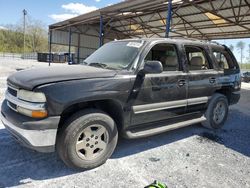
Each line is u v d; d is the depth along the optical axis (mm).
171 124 4242
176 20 18828
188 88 4270
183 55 4262
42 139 2807
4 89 8555
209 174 3260
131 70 3496
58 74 3102
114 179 3006
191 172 3287
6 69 18453
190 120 4621
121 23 23875
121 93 3320
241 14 14664
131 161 3520
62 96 2855
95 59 4121
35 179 2920
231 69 5453
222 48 5363
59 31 26625
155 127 3996
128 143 4191
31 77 3045
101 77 3191
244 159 3799
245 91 12953
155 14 18203
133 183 2938
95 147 3240
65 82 2939
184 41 4395
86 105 3295
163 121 4062
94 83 3096
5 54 59969
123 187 2838
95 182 2920
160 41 3975
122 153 3775
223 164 3580
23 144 2955
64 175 3045
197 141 4488
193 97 4441
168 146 4168
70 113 3166
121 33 28062
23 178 2928
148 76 3631
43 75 3076
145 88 3590
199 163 3572
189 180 3078
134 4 13422
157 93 3758
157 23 20547
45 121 2787
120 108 3393
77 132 3023
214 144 4383
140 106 3582
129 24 23453
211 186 2967
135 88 3469
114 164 3404
